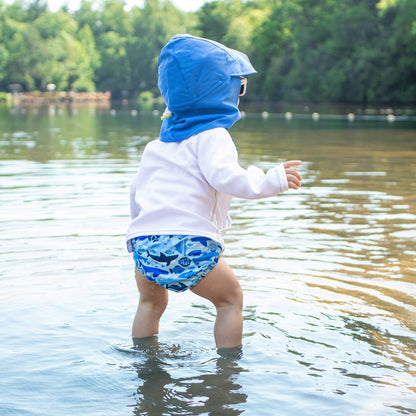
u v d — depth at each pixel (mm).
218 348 2615
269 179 2467
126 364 2451
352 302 3176
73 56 91250
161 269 2547
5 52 84188
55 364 2443
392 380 2305
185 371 2385
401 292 3334
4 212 5465
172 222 2543
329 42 48062
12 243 4340
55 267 3758
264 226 4957
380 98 43438
